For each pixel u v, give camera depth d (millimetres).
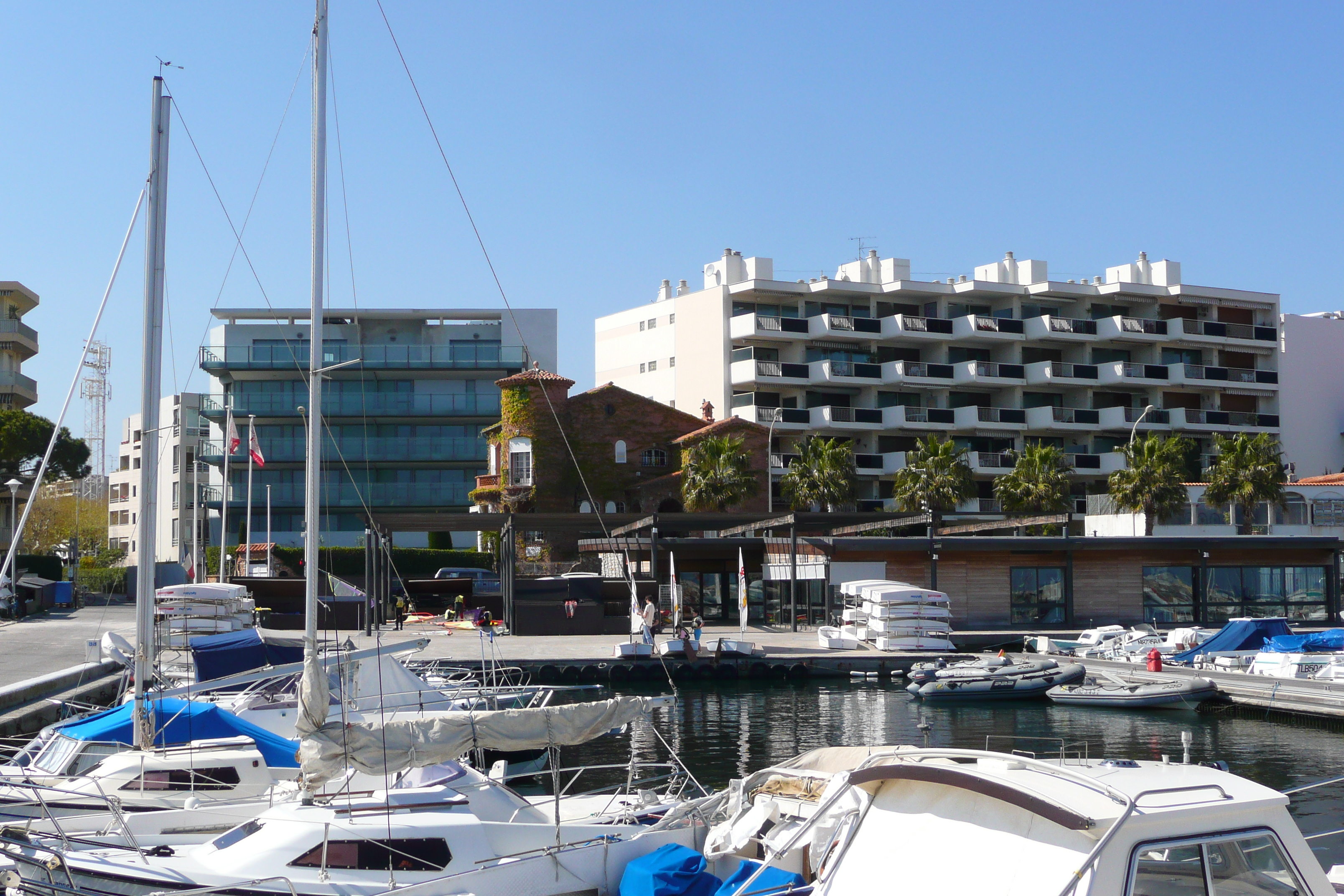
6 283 84188
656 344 92188
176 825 13516
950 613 45188
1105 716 30188
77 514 83250
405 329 85562
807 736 26719
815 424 79000
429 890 10672
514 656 37625
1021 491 68625
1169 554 50406
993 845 7336
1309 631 47219
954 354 84938
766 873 10602
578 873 11516
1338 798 19891
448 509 80875
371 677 23312
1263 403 90188
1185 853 7148
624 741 25875
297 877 11062
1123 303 87750
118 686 29766
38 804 13117
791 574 50250
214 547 71875
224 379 82625
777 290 81250
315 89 17391
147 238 20406
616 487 72438
